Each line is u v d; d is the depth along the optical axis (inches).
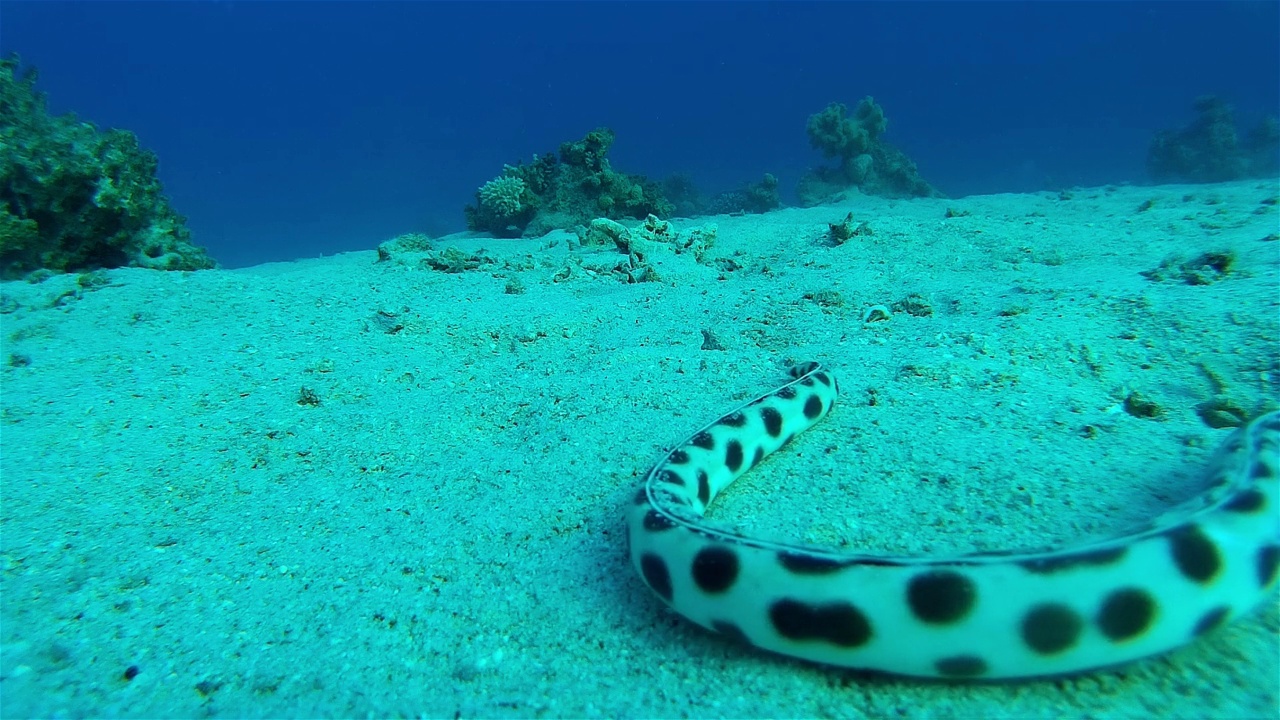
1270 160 108.8
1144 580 9.7
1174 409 18.1
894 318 28.3
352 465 19.7
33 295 37.4
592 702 10.7
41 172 42.3
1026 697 10.0
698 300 35.1
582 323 32.2
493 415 22.4
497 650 12.0
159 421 23.0
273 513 17.3
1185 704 9.7
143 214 47.5
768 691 10.6
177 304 36.1
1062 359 21.4
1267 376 18.8
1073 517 13.6
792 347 26.1
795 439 18.0
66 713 11.2
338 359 28.3
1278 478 11.4
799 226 60.0
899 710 10.1
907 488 15.1
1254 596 10.3
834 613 10.1
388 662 11.9
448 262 46.0
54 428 22.4
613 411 21.2
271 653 12.3
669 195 125.8
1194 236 39.2
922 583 9.9
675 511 12.3
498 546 14.9
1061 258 36.1
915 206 79.4
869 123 108.0
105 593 14.2
